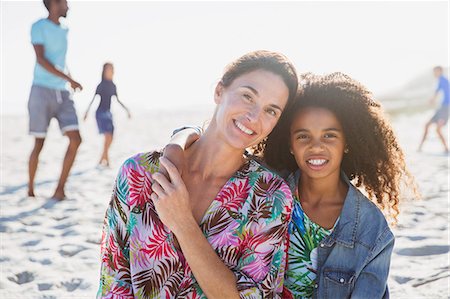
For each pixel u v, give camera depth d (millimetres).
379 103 2859
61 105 6992
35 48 6820
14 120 26484
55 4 6945
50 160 11445
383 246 2623
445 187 7531
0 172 9648
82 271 4254
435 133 17688
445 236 4992
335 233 2678
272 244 2350
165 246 2264
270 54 2324
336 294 2643
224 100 2307
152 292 2273
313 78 2775
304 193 2777
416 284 3869
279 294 2451
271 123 2297
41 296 3750
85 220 5902
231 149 2322
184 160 2303
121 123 26141
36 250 4785
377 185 2936
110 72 10586
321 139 2658
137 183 2311
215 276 2182
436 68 12273
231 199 2316
